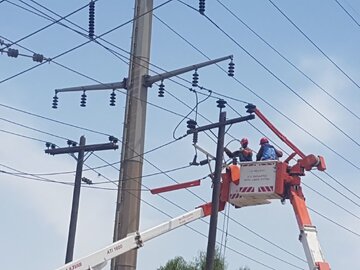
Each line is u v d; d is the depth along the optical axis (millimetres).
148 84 22969
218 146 22203
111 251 19953
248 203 21844
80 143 27656
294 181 21109
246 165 21609
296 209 20734
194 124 22625
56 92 24828
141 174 22375
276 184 21031
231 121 22312
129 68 23266
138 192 22172
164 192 22656
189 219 21500
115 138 27328
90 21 19172
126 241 20281
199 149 22469
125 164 22375
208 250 21781
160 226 20812
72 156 27734
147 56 23141
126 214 21875
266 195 21188
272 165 21250
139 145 22516
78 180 27609
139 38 23156
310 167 21062
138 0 23453
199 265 47438
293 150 21391
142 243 20469
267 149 21719
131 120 22656
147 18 23281
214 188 21781
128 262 21094
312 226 20547
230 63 22656
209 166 22359
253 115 22078
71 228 27469
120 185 22297
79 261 19578
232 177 21781
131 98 22828
